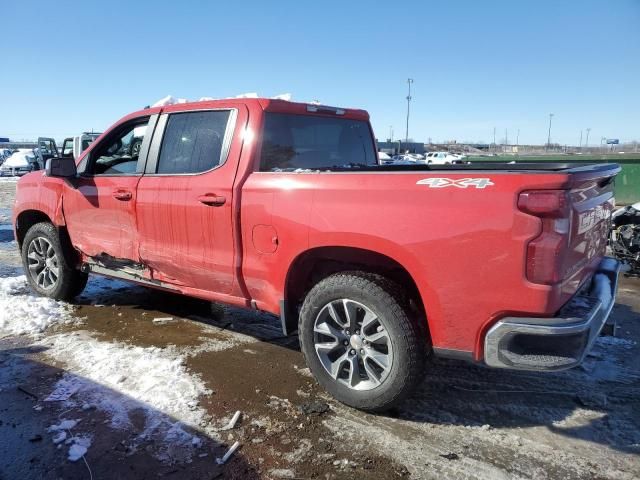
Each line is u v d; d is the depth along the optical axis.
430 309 2.96
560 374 3.90
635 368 4.02
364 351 3.25
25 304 5.28
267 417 3.25
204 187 3.90
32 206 5.44
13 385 3.62
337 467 2.77
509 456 2.88
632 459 2.86
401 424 3.20
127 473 2.70
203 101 4.16
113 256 4.73
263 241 3.60
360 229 3.12
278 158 3.98
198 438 3.01
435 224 2.88
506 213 2.69
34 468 2.73
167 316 5.18
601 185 3.39
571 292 2.95
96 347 4.30
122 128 4.79
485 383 3.76
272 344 4.48
